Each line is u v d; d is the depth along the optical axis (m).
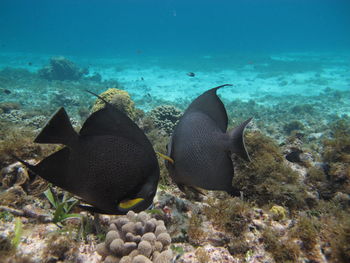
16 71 28.23
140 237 2.01
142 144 1.57
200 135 1.94
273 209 3.22
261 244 2.68
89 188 1.48
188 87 27.73
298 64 44.62
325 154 4.81
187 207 3.02
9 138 3.67
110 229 2.11
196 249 2.46
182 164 1.99
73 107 16.09
